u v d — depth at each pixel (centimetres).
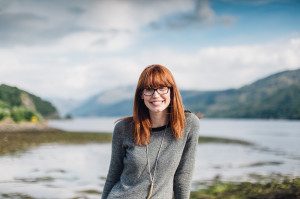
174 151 347
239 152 2600
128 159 349
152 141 348
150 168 345
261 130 7831
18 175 1423
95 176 1442
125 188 348
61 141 3058
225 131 7225
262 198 992
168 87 344
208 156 2289
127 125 356
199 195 1048
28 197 1059
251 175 1481
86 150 2483
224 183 1251
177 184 358
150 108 344
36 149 2416
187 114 357
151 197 345
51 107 18975
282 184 1148
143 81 345
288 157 2272
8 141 2803
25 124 3847
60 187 1212
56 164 1755
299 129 8525
